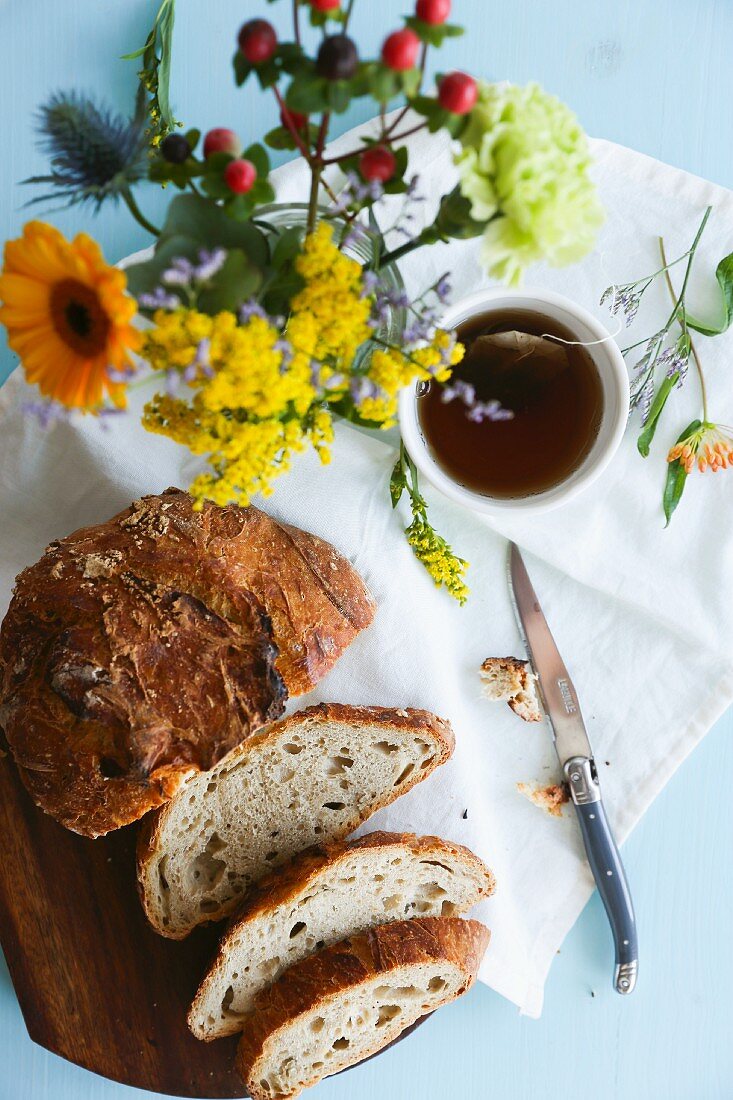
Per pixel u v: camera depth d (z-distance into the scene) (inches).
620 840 28.9
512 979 28.3
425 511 28.1
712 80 28.7
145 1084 27.9
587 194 19.7
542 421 25.9
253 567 25.9
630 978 28.7
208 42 28.3
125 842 28.0
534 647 28.6
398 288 23.8
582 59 28.6
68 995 27.9
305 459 27.7
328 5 19.3
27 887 27.9
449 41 28.5
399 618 28.0
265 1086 27.6
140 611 24.9
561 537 28.2
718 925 29.5
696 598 28.5
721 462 28.1
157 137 26.0
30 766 24.9
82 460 27.8
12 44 28.3
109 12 28.4
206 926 28.2
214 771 27.0
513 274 20.1
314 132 20.8
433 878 27.8
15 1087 29.0
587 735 29.0
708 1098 29.5
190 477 27.9
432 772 28.3
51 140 19.9
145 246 28.5
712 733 29.5
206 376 20.0
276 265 20.8
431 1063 29.4
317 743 27.3
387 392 21.1
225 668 24.7
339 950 27.4
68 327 20.1
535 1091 29.4
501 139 19.4
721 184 28.8
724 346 28.1
